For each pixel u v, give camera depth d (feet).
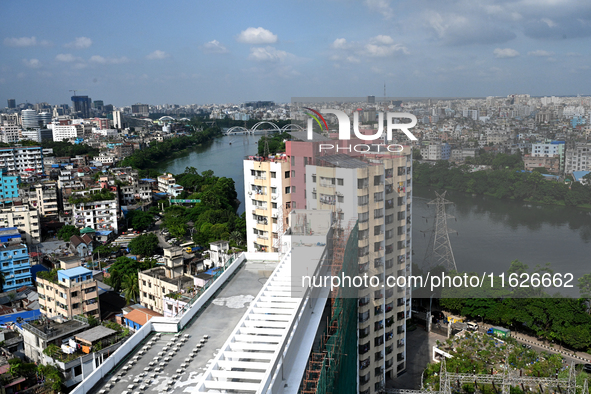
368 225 203.72
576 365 248.93
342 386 128.88
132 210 606.96
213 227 490.08
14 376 232.12
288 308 109.70
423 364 255.91
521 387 218.38
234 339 95.96
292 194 226.58
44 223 561.43
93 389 94.43
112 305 339.16
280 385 88.74
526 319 273.33
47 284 313.73
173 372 99.45
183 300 275.39
